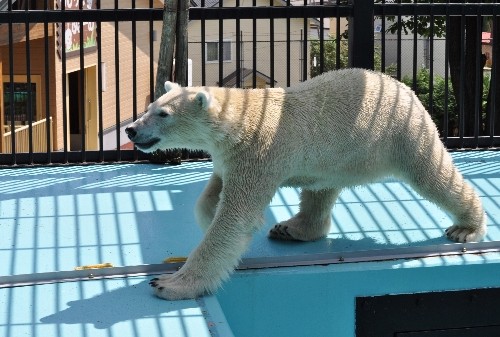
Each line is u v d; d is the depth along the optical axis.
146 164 8.42
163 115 5.38
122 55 23.16
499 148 8.82
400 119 5.88
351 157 5.75
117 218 6.82
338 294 5.89
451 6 8.27
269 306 5.81
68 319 5.14
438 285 6.02
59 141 18.61
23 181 7.82
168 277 5.55
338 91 5.75
